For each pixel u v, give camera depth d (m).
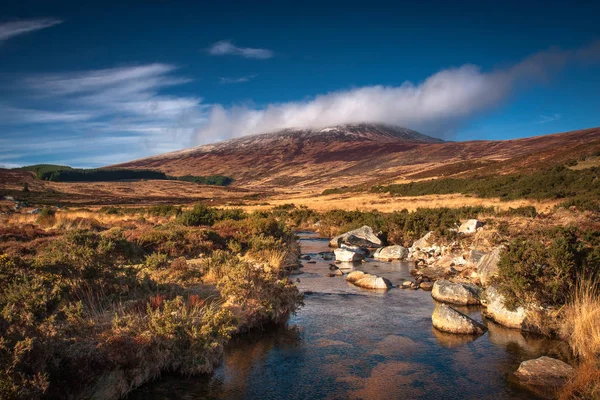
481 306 13.30
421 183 89.56
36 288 8.91
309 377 8.42
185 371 8.38
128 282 11.27
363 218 35.00
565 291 10.79
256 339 10.49
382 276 18.22
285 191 168.00
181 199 120.94
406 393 7.77
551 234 16.50
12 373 6.28
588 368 7.72
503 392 7.72
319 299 14.39
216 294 11.91
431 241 23.12
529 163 80.62
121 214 42.38
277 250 20.48
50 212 32.25
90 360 7.36
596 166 54.62
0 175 144.62
